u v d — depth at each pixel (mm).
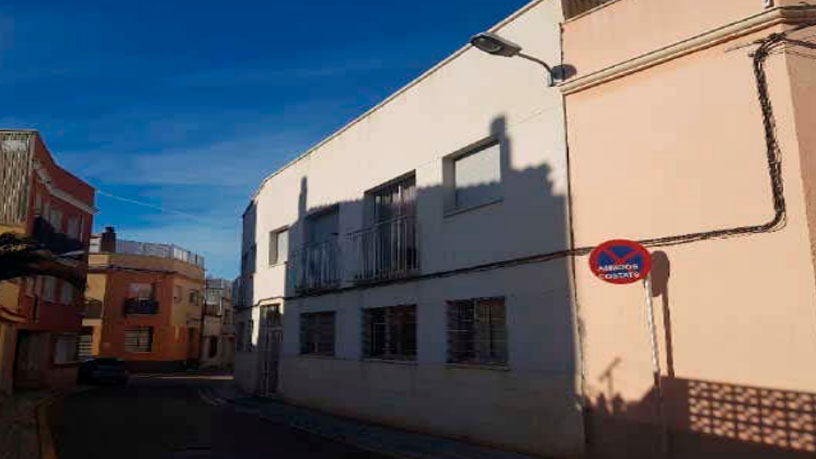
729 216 7918
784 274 7367
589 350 9203
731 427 7609
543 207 10195
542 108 10445
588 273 9344
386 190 15289
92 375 29500
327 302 16859
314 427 13570
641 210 8820
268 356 21297
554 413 9641
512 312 10578
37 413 16562
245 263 26312
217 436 12461
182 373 43906
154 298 44875
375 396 14180
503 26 11445
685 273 8234
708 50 8383
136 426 13930
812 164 7418
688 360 8086
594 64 9672
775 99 7680
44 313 24547
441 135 12891
